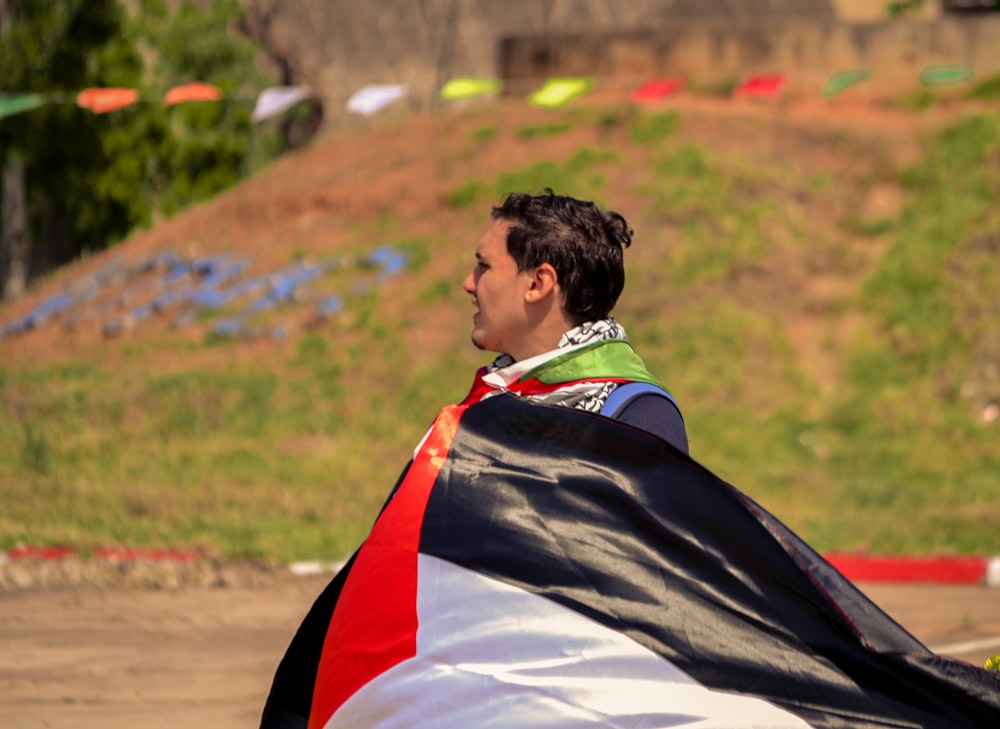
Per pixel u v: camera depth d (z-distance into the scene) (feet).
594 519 8.41
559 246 9.28
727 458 49.34
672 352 55.93
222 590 30.17
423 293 60.90
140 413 52.11
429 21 140.26
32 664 23.11
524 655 8.20
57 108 118.73
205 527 36.58
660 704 7.98
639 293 59.26
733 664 8.07
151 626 26.37
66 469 44.39
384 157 74.54
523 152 70.64
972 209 62.69
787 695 8.01
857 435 51.88
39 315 67.77
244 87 132.46
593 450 8.59
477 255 9.62
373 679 8.43
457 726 8.12
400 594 8.50
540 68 77.66
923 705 8.06
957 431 52.01
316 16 139.54
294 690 9.35
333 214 69.82
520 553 8.40
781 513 41.39
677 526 8.36
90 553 32.50
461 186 68.39
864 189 65.51
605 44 76.74
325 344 58.44
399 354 57.06
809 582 8.27
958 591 33.35
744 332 56.95
